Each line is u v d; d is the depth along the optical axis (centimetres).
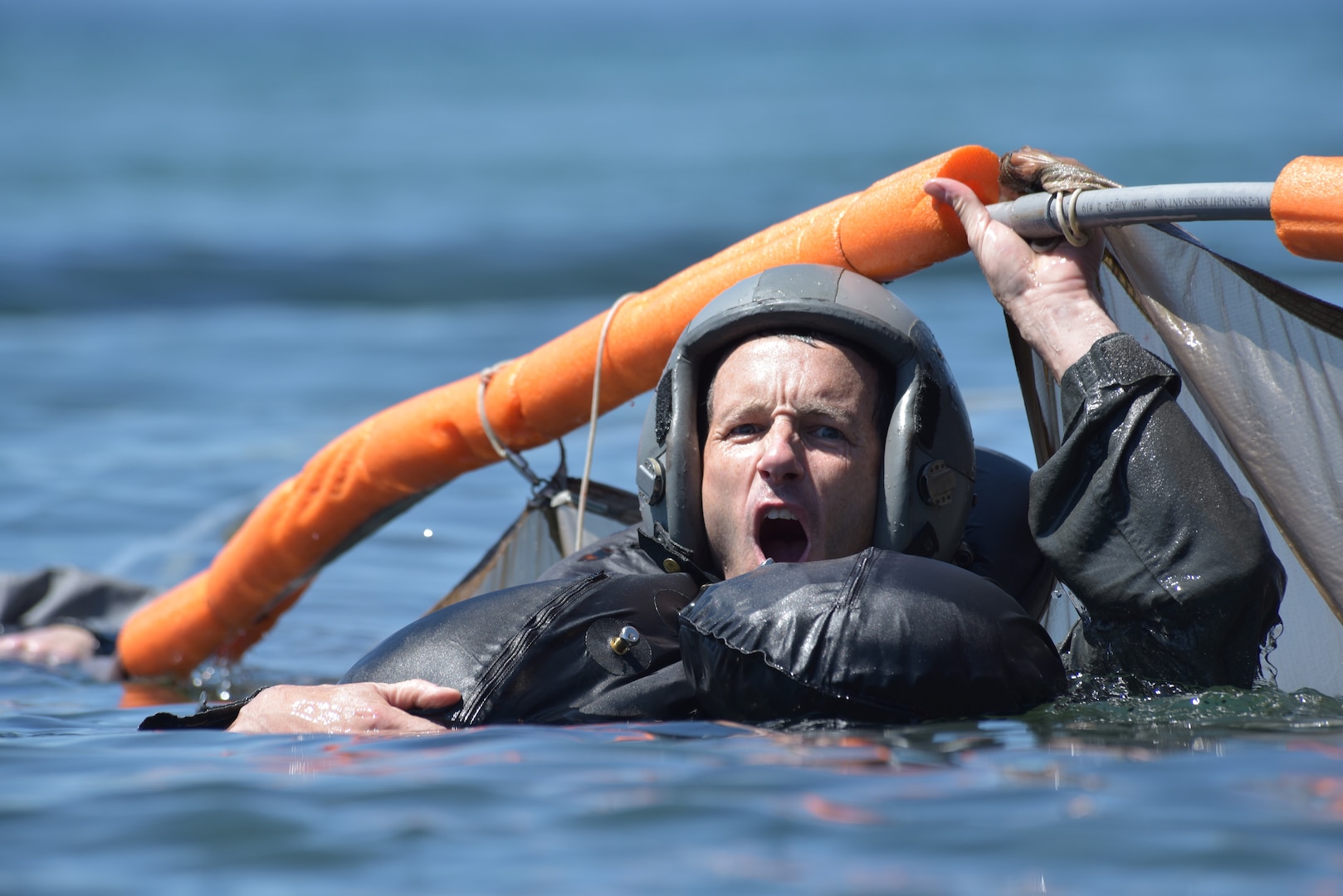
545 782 795
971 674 919
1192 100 16688
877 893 629
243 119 17438
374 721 952
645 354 1362
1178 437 1009
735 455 1056
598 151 12750
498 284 5794
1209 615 977
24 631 1867
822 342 1056
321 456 1600
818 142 12862
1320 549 1112
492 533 2355
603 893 638
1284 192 1012
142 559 2236
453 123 17150
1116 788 761
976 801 745
